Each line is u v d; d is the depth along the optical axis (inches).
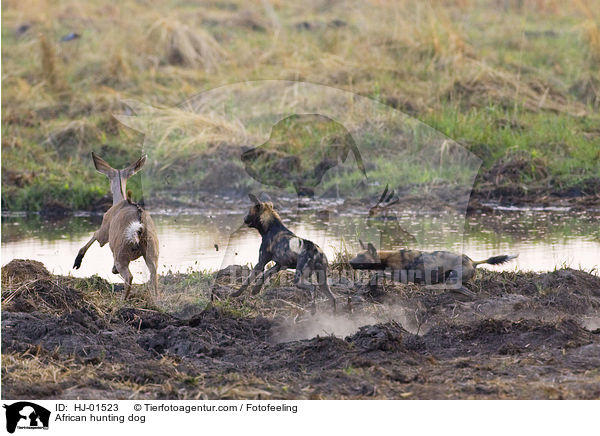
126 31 2807.6
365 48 2573.8
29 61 2618.1
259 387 838.5
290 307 1129.4
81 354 944.9
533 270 1320.1
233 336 1031.6
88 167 2071.9
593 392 805.9
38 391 825.5
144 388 843.4
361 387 831.7
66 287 1152.2
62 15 3016.7
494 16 3016.7
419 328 1043.9
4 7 3107.8
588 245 1476.4
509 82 2361.0
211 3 3307.1
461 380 847.7
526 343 956.0
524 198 1866.4
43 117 2311.8
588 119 2212.1
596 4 3009.4
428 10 2760.8
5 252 1489.9
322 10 3088.1
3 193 1929.1
